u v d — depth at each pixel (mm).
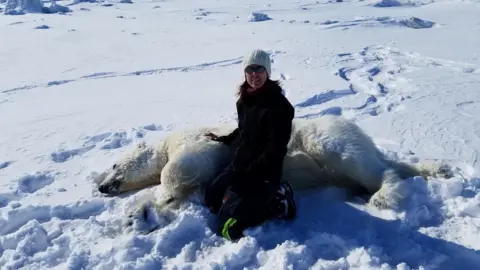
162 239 3387
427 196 3801
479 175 4363
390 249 3189
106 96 8820
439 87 8039
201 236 3492
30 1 31984
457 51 12188
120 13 32438
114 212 4012
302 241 3324
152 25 23016
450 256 3107
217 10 34250
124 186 4395
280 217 3578
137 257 3262
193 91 8836
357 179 3920
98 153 5598
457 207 3697
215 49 14117
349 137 3885
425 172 4191
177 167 3844
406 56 11727
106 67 11836
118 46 15547
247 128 3619
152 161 4344
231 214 3480
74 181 4742
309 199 4004
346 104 7250
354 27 19188
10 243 3508
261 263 3113
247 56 3564
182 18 27484
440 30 17609
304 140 4008
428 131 5684
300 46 13914
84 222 3844
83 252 3301
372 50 12906
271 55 12375
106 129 6645
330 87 8352
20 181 4738
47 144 6047
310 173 4219
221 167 4055
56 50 14938
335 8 32906
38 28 21766
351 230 3457
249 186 3588
